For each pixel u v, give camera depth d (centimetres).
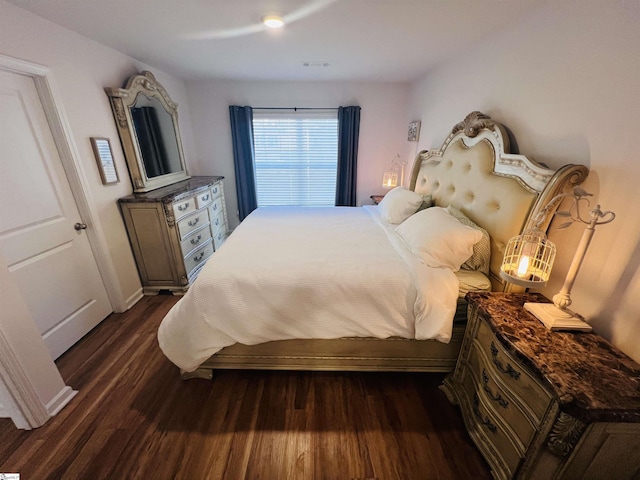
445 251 164
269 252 187
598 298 121
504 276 127
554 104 142
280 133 407
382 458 134
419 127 329
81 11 167
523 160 153
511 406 112
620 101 110
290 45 226
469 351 147
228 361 172
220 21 181
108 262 232
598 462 93
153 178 285
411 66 284
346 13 168
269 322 154
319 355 170
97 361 191
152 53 249
